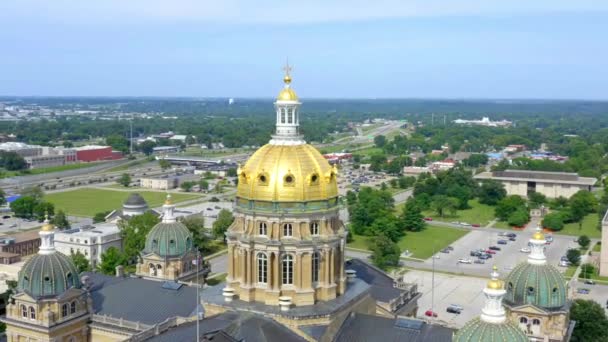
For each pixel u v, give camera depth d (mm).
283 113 120500
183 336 104875
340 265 121312
